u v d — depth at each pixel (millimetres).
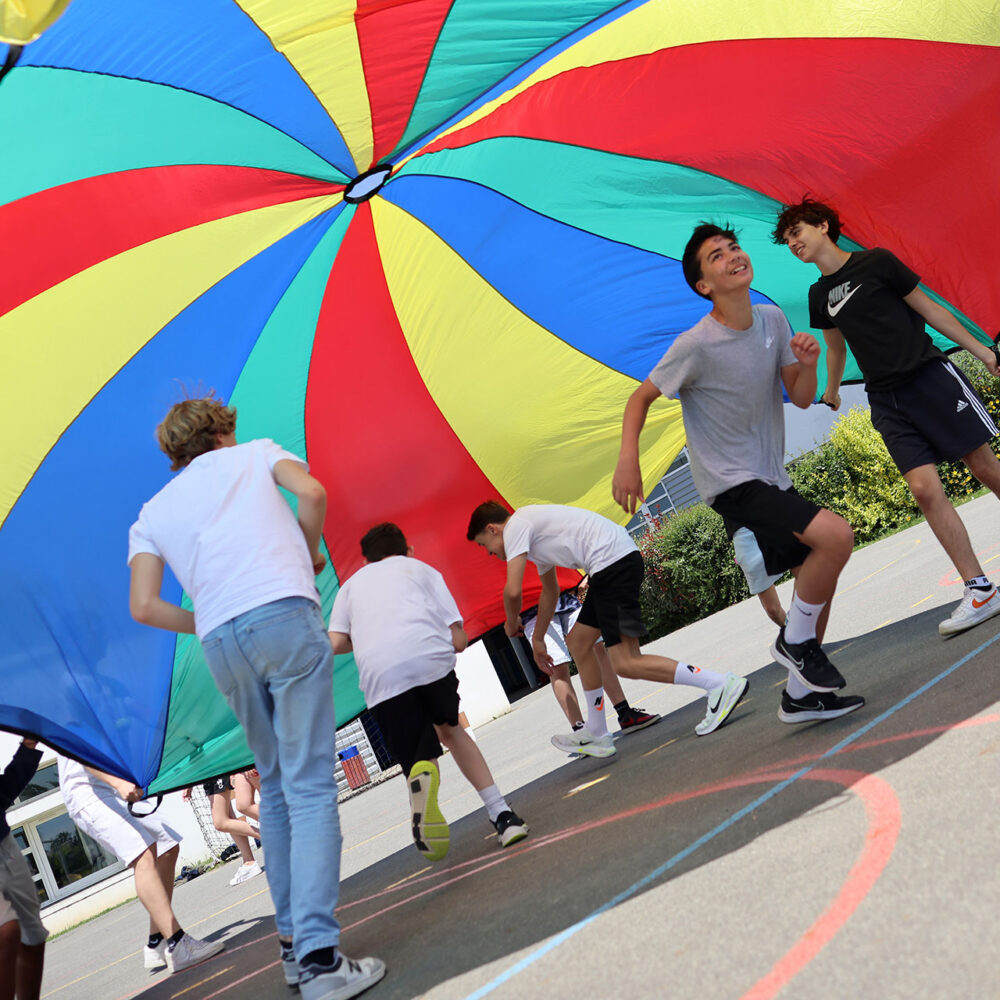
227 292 5379
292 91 4551
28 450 4906
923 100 5195
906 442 4406
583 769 5656
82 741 4949
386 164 5258
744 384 3836
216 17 3957
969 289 5395
